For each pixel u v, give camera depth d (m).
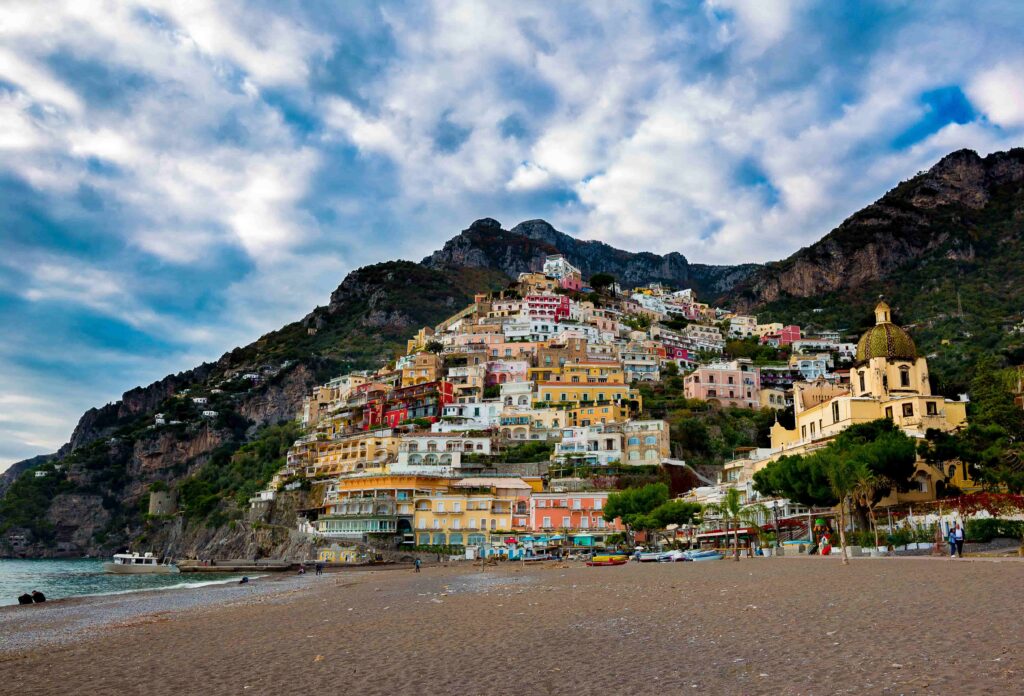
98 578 147.62
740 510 109.25
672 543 128.50
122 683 27.41
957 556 61.91
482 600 51.00
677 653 25.30
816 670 20.88
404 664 26.78
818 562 69.56
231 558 190.38
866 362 116.25
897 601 33.88
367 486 167.50
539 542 143.25
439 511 154.38
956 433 97.81
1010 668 19.17
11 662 34.34
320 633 37.38
